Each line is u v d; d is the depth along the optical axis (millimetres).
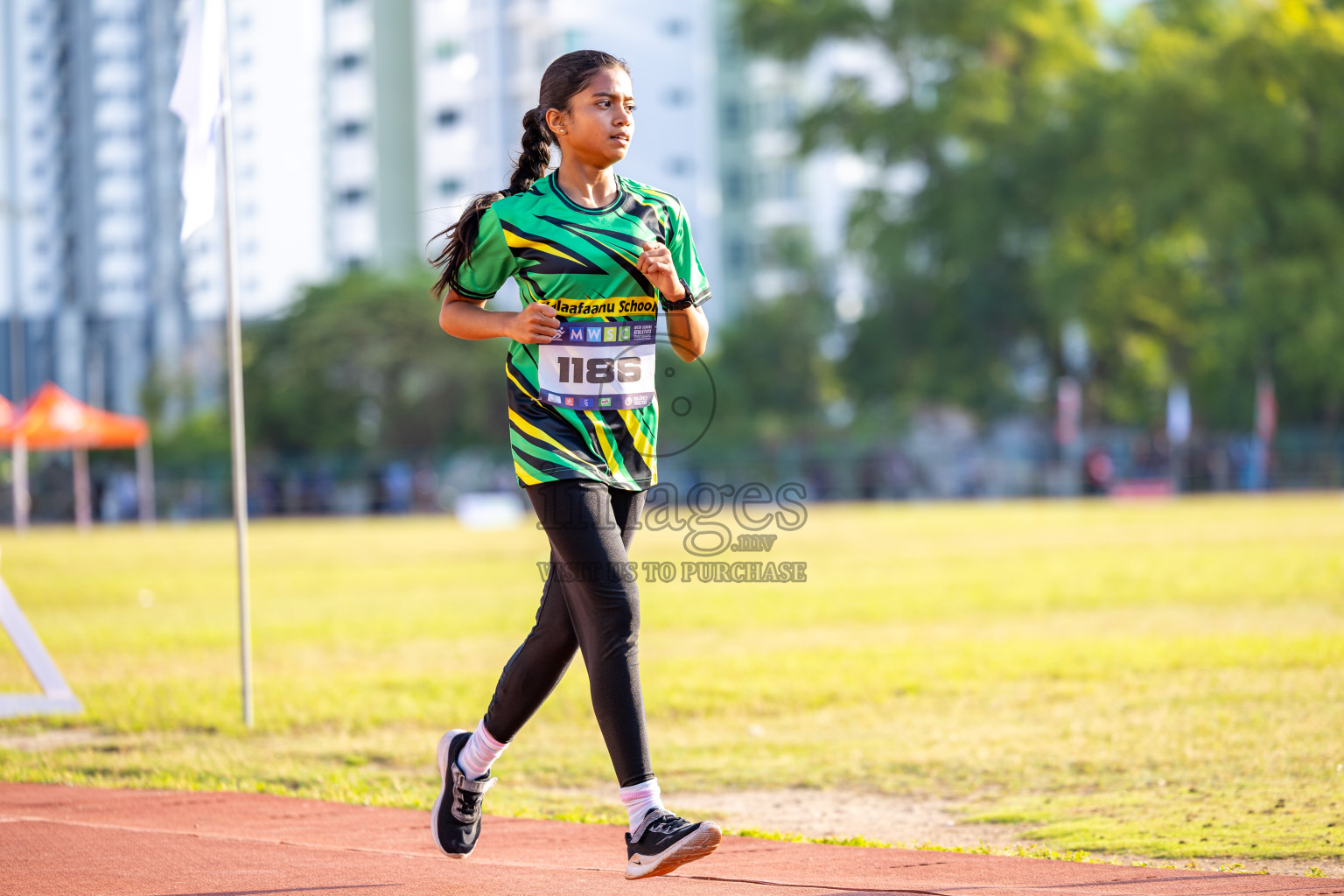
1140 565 25719
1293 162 67062
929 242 82250
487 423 85812
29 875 6289
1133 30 79438
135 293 131625
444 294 6004
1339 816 7516
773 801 8664
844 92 84062
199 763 9703
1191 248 74625
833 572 26531
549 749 10406
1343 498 59812
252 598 23422
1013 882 6137
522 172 5914
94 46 133125
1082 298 72125
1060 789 8586
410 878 6195
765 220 127875
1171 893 5887
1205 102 67438
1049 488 69938
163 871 6367
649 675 13898
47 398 48750
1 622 11500
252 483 69312
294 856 6699
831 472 71750
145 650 16531
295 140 125500
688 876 6277
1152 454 68812
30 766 9539
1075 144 75625
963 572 25656
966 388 82875
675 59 119125
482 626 18719
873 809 8344
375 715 11695
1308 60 67625
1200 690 11891
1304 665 13039
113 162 132375
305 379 86062
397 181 124500
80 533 53125
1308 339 65312
